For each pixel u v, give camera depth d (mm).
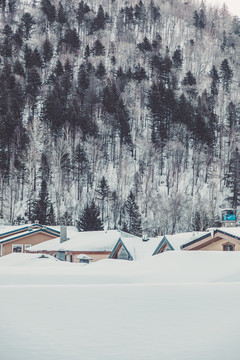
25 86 166750
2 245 58125
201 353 9633
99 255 49062
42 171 117125
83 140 138625
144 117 159250
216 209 116812
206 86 199000
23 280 25000
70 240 53531
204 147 145375
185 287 15570
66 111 148625
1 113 134500
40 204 94500
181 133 148375
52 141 134625
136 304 13086
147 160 136375
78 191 117062
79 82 173000
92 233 55000
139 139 145750
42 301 13477
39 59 183250
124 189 116438
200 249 36469
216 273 25078
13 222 104625
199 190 127438
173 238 42312
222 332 10797
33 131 133250
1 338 10547
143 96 171125
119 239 45188
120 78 180625
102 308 12727
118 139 142500
